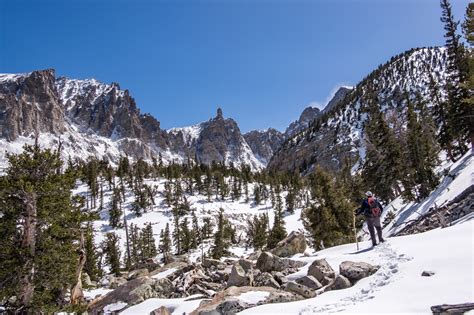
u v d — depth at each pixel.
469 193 19.58
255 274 15.16
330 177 36.22
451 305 6.38
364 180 47.72
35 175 17.52
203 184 157.38
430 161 40.56
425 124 49.66
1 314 16.00
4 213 16.78
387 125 42.91
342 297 9.37
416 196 34.88
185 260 28.64
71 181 18.53
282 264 15.56
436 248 10.84
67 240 17.88
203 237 100.56
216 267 22.52
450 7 36.84
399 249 12.27
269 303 10.33
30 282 16.39
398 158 40.19
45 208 17.23
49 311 16.12
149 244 90.19
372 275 10.52
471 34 27.06
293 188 149.00
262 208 140.50
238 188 160.75
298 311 8.80
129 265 67.00
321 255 16.59
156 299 16.33
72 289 17.55
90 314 17.19
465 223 13.32
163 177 180.00
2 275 15.76
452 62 36.75
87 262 51.28
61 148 20.11
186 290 17.67
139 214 126.69
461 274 8.18
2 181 16.41
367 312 7.44
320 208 34.62
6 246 16.25
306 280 11.88
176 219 102.56
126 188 156.25
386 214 38.75
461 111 34.47
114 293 18.27
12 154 17.45
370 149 46.47
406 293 8.09
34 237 16.94
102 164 189.75
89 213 18.94
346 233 33.62
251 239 94.44
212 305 10.88
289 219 122.06
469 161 26.89
